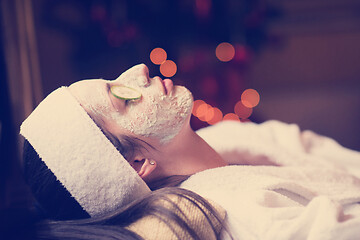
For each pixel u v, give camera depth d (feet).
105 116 3.42
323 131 10.57
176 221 2.85
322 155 5.54
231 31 10.16
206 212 2.99
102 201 3.19
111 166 3.13
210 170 3.70
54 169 3.15
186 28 10.03
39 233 3.26
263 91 12.04
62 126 3.14
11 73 6.10
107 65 10.14
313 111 11.10
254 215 3.00
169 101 3.58
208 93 9.75
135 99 3.49
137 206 3.07
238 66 9.89
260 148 4.64
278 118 11.18
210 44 10.17
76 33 10.01
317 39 12.00
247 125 5.74
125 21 9.51
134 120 3.47
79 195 3.17
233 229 3.06
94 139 3.11
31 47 6.31
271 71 12.32
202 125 9.63
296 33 11.89
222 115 9.90
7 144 5.83
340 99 11.14
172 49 10.13
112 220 3.13
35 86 6.35
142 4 9.74
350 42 11.95
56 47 9.20
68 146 3.11
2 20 6.05
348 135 10.35
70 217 3.42
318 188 3.76
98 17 9.27
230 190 3.47
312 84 12.25
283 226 2.88
